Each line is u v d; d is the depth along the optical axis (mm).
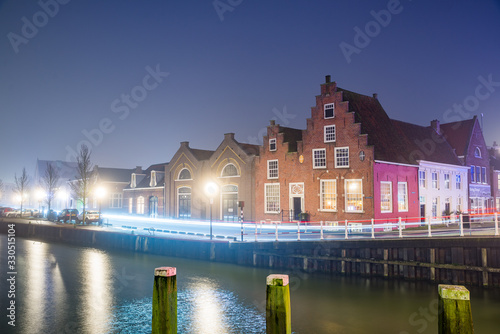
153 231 36438
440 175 40875
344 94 35094
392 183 34062
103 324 15883
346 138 34062
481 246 19391
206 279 22984
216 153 45531
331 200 34875
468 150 45812
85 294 20375
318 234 31156
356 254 23172
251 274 24219
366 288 20406
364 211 32562
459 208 43469
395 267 22000
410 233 29000
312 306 17547
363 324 15289
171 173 52156
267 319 5285
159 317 5938
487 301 17484
